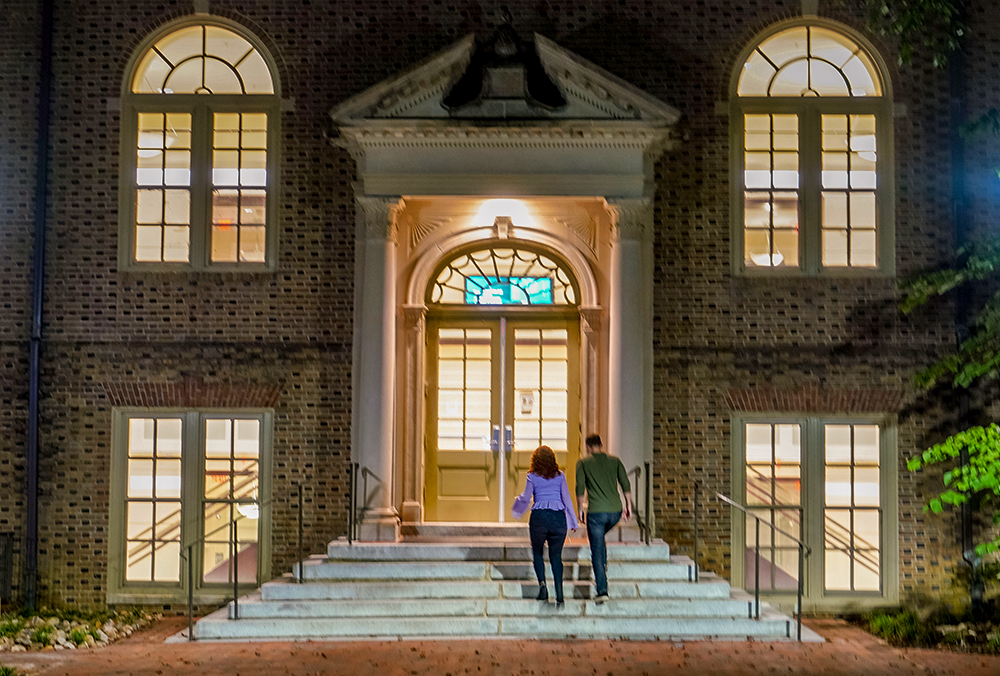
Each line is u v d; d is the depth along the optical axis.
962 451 13.07
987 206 13.24
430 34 13.45
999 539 12.18
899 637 11.50
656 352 13.17
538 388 13.55
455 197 12.95
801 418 13.30
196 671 9.34
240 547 13.27
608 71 12.79
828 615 13.08
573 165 12.83
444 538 12.89
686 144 13.36
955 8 12.73
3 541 13.06
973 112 13.34
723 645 10.48
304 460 13.19
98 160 13.45
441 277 13.66
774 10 13.50
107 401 13.26
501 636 10.77
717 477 13.11
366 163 12.91
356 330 13.14
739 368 13.17
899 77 13.41
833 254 13.45
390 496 12.66
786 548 13.17
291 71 13.48
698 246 13.27
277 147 13.47
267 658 9.83
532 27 13.45
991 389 13.09
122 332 13.27
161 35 13.70
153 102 13.59
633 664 9.56
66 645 11.03
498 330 13.60
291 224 13.35
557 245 13.28
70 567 13.16
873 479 13.27
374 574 11.64
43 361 13.27
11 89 13.49
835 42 13.69
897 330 13.16
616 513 11.02
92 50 13.58
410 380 13.20
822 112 13.55
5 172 13.41
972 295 13.16
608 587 11.11
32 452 13.10
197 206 13.48
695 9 13.52
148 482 13.38
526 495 11.02
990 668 9.92
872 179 13.52
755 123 13.59
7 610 12.84
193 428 13.36
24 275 13.34
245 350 13.26
